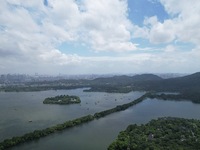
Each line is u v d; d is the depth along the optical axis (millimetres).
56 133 197000
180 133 183125
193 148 152750
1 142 163250
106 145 166500
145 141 163375
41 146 164625
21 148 161000
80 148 160375
